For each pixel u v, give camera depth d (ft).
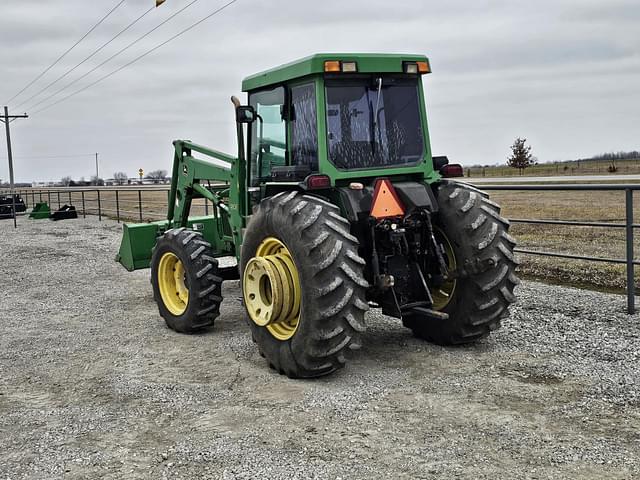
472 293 19.10
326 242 16.81
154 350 21.79
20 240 60.13
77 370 19.77
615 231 49.14
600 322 22.17
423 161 20.08
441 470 12.26
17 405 16.89
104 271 39.86
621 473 11.85
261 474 12.42
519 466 12.28
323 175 17.90
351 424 14.65
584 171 209.77
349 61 18.38
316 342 16.96
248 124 22.31
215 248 28.63
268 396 16.74
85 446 14.11
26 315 28.09
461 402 15.65
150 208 101.35
